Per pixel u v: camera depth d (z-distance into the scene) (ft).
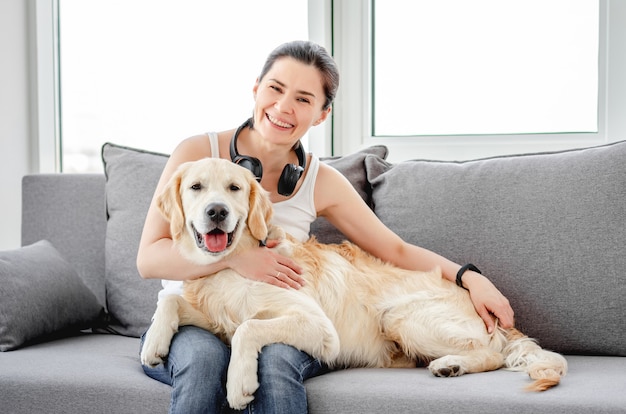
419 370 5.89
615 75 8.34
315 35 9.32
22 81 10.32
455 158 8.95
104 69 10.55
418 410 4.86
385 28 9.29
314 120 6.42
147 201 7.68
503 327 6.10
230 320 5.78
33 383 5.48
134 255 7.54
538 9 8.70
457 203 6.91
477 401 4.80
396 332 6.15
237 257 5.82
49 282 7.00
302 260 6.16
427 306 6.13
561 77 8.68
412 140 9.13
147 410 5.27
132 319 7.41
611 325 6.29
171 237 6.20
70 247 8.16
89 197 8.29
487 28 8.91
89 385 5.41
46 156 10.53
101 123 10.63
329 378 5.39
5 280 6.60
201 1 10.00
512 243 6.66
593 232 6.44
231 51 9.92
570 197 6.59
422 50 9.19
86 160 10.71
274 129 6.13
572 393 4.81
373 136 9.36
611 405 4.59
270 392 4.91
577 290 6.40
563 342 6.43
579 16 8.55
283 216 6.44
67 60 10.71
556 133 8.63
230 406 4.96
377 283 6.34
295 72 6.08
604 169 6.56
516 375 5.51
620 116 8.36
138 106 10.44
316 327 5.42
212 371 5.05
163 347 5.36
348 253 6.56
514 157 7.14
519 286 6.57
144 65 10.36
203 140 6.51
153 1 10.25
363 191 7.59
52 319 6.89
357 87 9.35
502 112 8.95
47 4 10.48
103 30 10.52
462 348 5.92
